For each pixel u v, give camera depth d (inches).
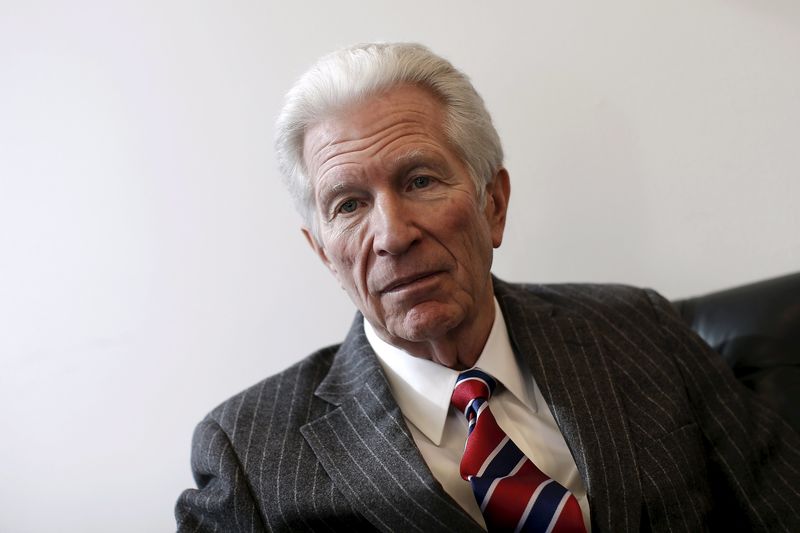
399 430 40.3
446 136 39.7
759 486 41.7
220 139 59.9
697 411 44.3
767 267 54.9
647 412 41.9
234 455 42.0
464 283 39.3
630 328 46.2
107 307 60.7
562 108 56.9
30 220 60.8
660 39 54.9
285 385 46.1
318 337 60.3
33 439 60.9
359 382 43.5
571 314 46.9
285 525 39.6
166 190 60.4
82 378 60.8
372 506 38.8
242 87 59.5
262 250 60.2
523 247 58.8
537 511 37.3
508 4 56.8
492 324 44.3
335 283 59.7
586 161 56.9
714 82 54.3
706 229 55.6
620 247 57.1
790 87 53.0
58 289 60.8
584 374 42.7
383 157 37.8
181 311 60.8
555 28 56.3
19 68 60.6
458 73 40.9
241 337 60.8
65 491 61.0
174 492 60.7
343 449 40.9
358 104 38.9
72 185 60.7
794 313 47.1
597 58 55.9
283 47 59.2
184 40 59.7
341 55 40.6
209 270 60.7
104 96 60.2
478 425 40.1
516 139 58.0
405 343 41.9
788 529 39.3
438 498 37.6
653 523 38.6
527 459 39.7
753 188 54.5
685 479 40.1
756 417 44.4
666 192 55.9
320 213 40.7
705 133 54.9
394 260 37.8
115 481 61.0
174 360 60.9
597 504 37.6
